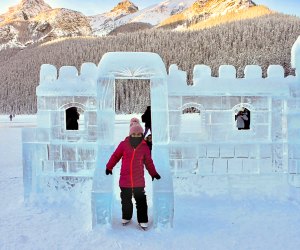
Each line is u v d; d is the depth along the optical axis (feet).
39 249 13.50
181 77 21.12
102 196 15.83
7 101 375.45
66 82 21.39
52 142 21.38
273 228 15.52
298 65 21.56
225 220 16.65
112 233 15.08
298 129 21.34
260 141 21.58
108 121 18.22
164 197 15.67
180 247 13.56
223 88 21.09
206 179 21.30
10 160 38.52
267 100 21.65
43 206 19.47
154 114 18.49
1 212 18.37
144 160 16.10
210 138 21.48
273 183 21.25
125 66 18.07
